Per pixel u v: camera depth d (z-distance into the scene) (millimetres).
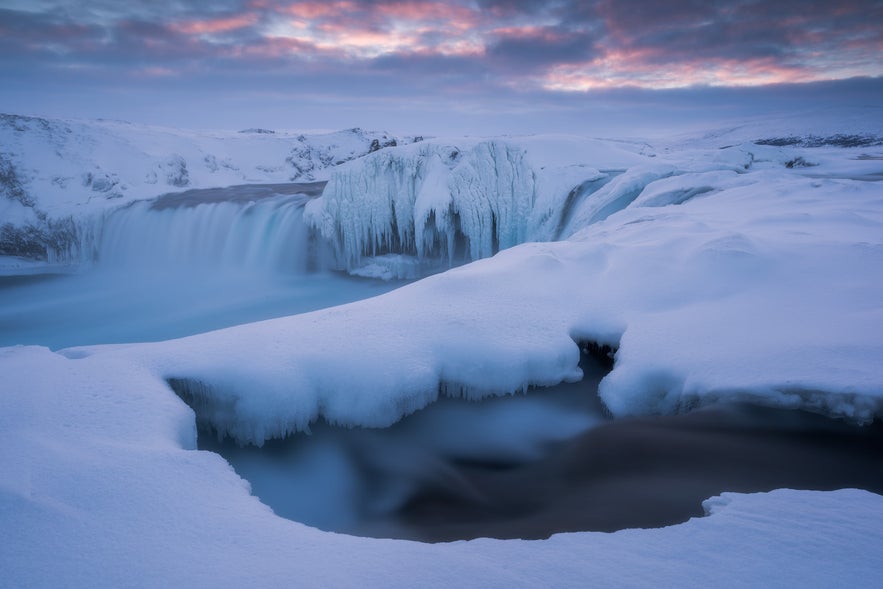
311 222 22078
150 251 24969
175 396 5074
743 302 6332
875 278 6230
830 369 4637
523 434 5738
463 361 6223
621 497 4004
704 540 2592
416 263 21047
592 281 7695
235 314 19016
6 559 2605
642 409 5523
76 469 3482
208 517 2996
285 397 5582
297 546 2697
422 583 2334
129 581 2430
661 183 15695
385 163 21031
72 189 27922
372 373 5840
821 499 2928
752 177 14617
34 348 6363
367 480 5250
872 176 18531
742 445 4363
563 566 2430
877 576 2264
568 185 18766
